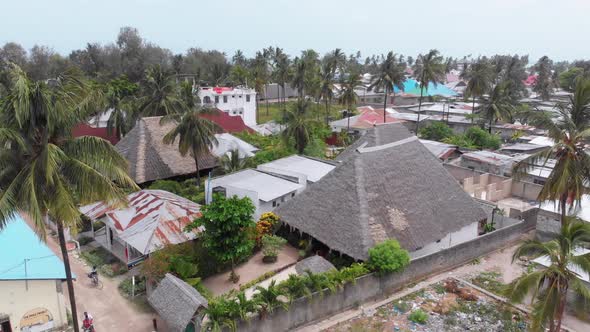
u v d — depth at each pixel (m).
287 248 31.62
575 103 24.09
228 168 47.00
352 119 78.38
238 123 69.44
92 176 17.95
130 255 29.19
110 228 31.14
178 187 41.81
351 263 27.20
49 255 23.77
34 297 21.91
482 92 80.44
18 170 17.73
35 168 17.11
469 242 30.17
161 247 26.62
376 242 26.69
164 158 45.94
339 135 70.19
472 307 24.64
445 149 56.44
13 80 16.42
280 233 32.75
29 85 16.42
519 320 23.33
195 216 30.02
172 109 59.56
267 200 34.75
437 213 31.09
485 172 48.66
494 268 29.48
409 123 82.19
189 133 42.22
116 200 19.92
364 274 24.83
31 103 16.36
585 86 23.59
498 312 24.05
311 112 78.25
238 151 48.97
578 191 24.22
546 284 20.69
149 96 62.53
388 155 32.59
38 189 17.45
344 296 24.03
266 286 26.19
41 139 17.58
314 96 96.81
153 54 125.25
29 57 103.12
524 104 83.75
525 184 43.19
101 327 22.67
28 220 33.47
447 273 28.73
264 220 32.50
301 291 22.38
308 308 22.70
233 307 20.38
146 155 44.88
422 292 26.20
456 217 31.81
